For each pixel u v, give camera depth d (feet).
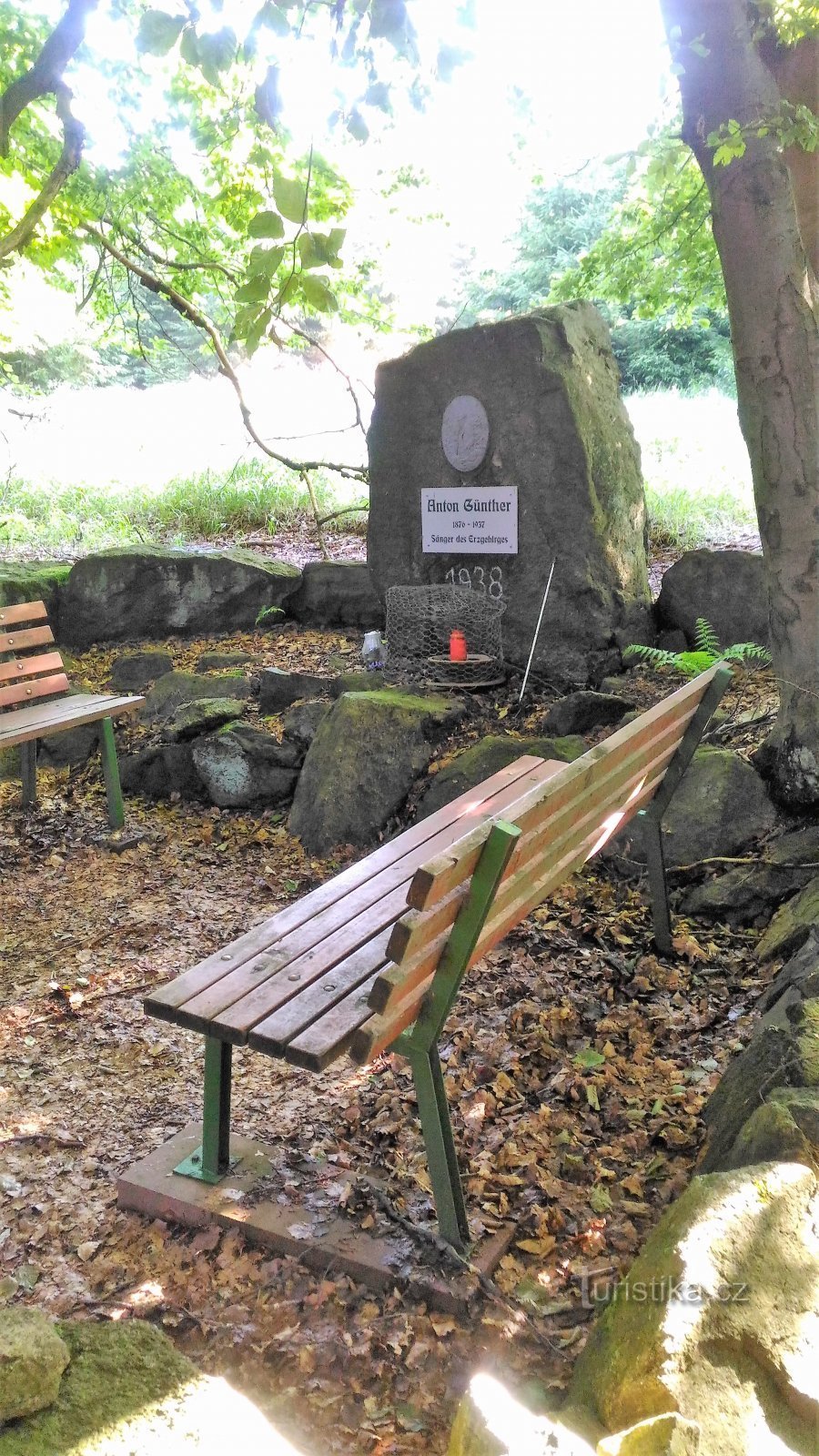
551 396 18.24
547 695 18.56
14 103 13.25
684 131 13.14
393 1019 7.13
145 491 34.91
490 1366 7.22
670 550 24.95
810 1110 7.09
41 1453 5.54
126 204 26.35
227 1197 8.85
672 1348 5.28
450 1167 8.06
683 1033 11.08
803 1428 5.19
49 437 47.70
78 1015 12.47
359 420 26.81
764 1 12.96
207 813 18.56
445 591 19.69
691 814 13.88
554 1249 8.27
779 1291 5.71
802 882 12.87
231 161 24.80
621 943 12.91
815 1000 8.64
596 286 26.71
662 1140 9.39
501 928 8.30
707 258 24.86
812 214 14.92
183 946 14.11
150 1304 8.00
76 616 24.29
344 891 10.32
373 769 16.84
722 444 35.42
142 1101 10.80
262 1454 5.69
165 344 46.03
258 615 23.93
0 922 14.97
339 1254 8.13
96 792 19.63
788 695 13.42
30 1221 9.07
